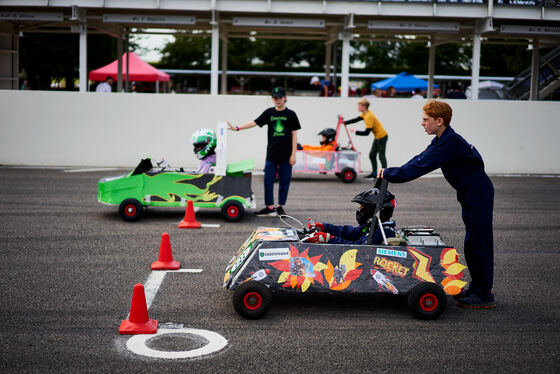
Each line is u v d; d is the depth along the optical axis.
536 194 12.05
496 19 17.30
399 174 5.13
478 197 5.16
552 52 22.41
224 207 8.91
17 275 6.10
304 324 4.95
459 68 47.31
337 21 18.55
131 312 4.75
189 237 7.88
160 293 5.64
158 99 15.02
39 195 10.68
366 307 5.41
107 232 8.07
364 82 42.06
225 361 4.20
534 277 6.41
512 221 9.35
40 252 7.00
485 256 5.28
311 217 9.34
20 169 14.12
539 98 23.06
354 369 4.10
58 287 5.75
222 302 5.44
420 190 12.39
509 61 44.75
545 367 4.19
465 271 6.73
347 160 13.21
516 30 17.55
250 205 8.98
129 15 16.94
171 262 6.50
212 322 4.95
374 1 16.34
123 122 15.06
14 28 20.22
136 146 15.12
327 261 5.06
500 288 6.03
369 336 4.70
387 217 5.46
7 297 5.44
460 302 5.45
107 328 4.77
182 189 8.84
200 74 40.62
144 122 15.08
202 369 4.06
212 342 4.53
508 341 4.65
